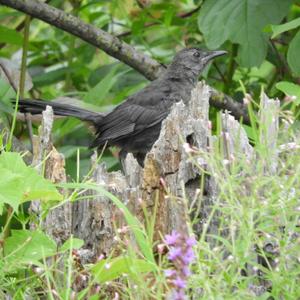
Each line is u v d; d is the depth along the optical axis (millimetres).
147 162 9789
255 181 8461
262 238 8531
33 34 20062
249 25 14070
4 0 15008
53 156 10109
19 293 9047
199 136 9922
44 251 8922
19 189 8594
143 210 9266
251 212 8281
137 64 15656
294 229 8516
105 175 10352
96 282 9000
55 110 14945
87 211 9898
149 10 16906
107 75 14906
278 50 16625
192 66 16500
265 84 16609
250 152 9711
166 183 9773
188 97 16375
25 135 16688
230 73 16500
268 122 9117
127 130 15750
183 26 17062
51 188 8906
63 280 9383
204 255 8867
